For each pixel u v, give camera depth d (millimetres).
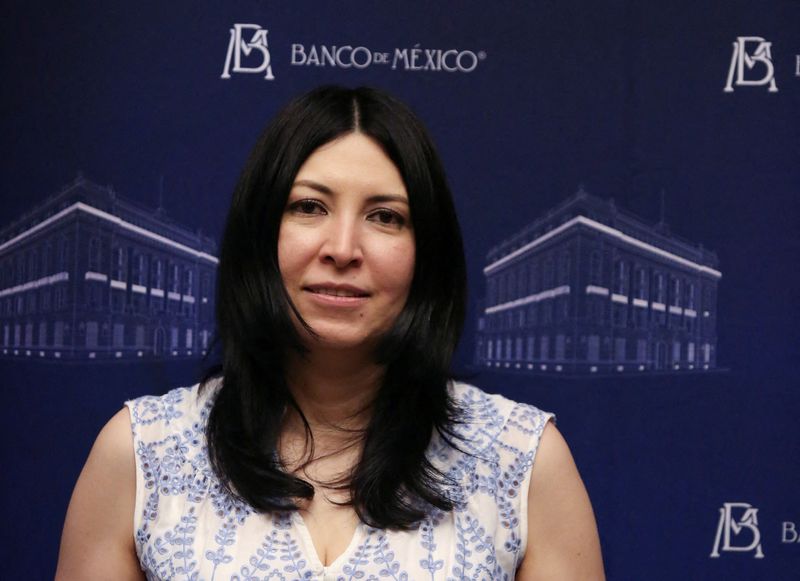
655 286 1699
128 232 1694
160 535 1205
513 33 1698
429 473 1235
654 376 1701
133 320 1694
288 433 1298
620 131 1696
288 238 1204
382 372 1292
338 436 1296
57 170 1684
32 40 1684
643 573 1690
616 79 1696
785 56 1692
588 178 1698
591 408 1700
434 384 1266
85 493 1271
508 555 1235
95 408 1690
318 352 1252
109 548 1259
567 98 1697
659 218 1695
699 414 1695
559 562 1280
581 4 1697
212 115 1692
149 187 1692
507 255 1701
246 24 1693
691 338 1697
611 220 1697
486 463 1262
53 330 1687
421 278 1253
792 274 1691
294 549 1172
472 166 1697
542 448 1288
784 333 1691
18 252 1687
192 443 1262
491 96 1698
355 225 1196
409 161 1223
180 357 1701
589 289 1700
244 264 1236
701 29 1697
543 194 1698
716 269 1694
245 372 1265
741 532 1688
